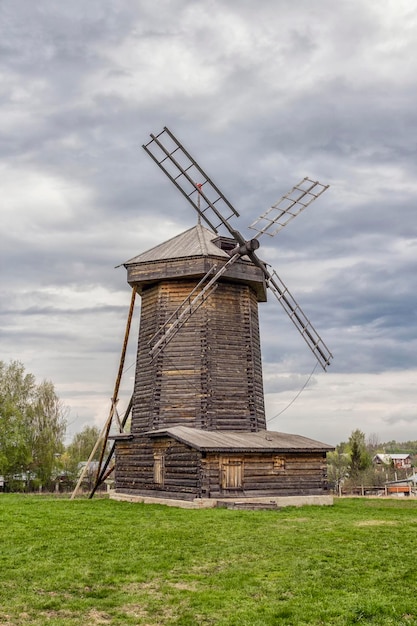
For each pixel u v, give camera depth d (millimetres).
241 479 29094
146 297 37031
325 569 14945
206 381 33062
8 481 71250
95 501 31156
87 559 15633
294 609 11961
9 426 69062
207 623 11242
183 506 28188
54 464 75375
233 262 34375
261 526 21047
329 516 24781
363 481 76938
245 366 34531
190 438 29078
